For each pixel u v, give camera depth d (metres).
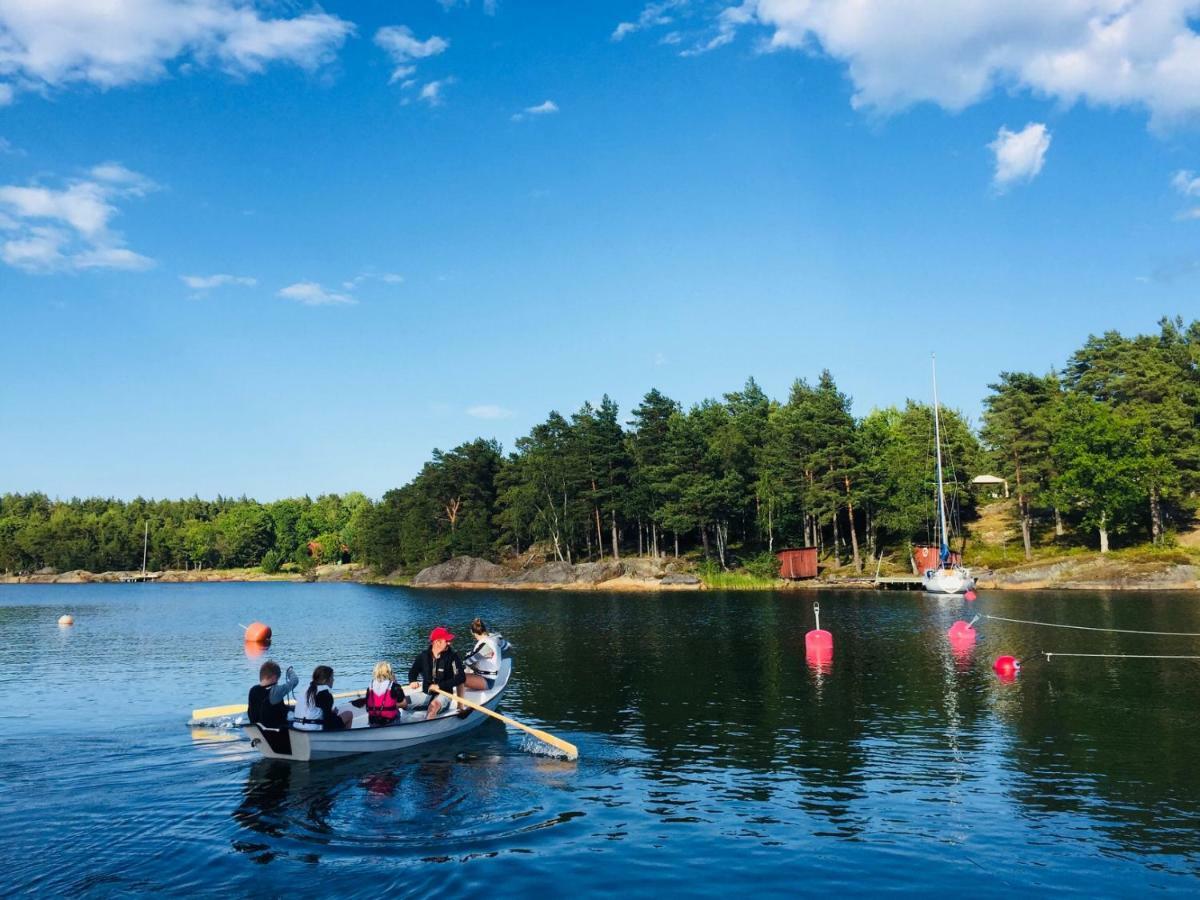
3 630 41.81
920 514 68.62
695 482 73.12
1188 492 69.06
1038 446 66.50
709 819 10.67
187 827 10.50
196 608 62.69
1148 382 67.31
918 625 34.94
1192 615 36.31
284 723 13.38
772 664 24.34
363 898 8.41
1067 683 20.31
